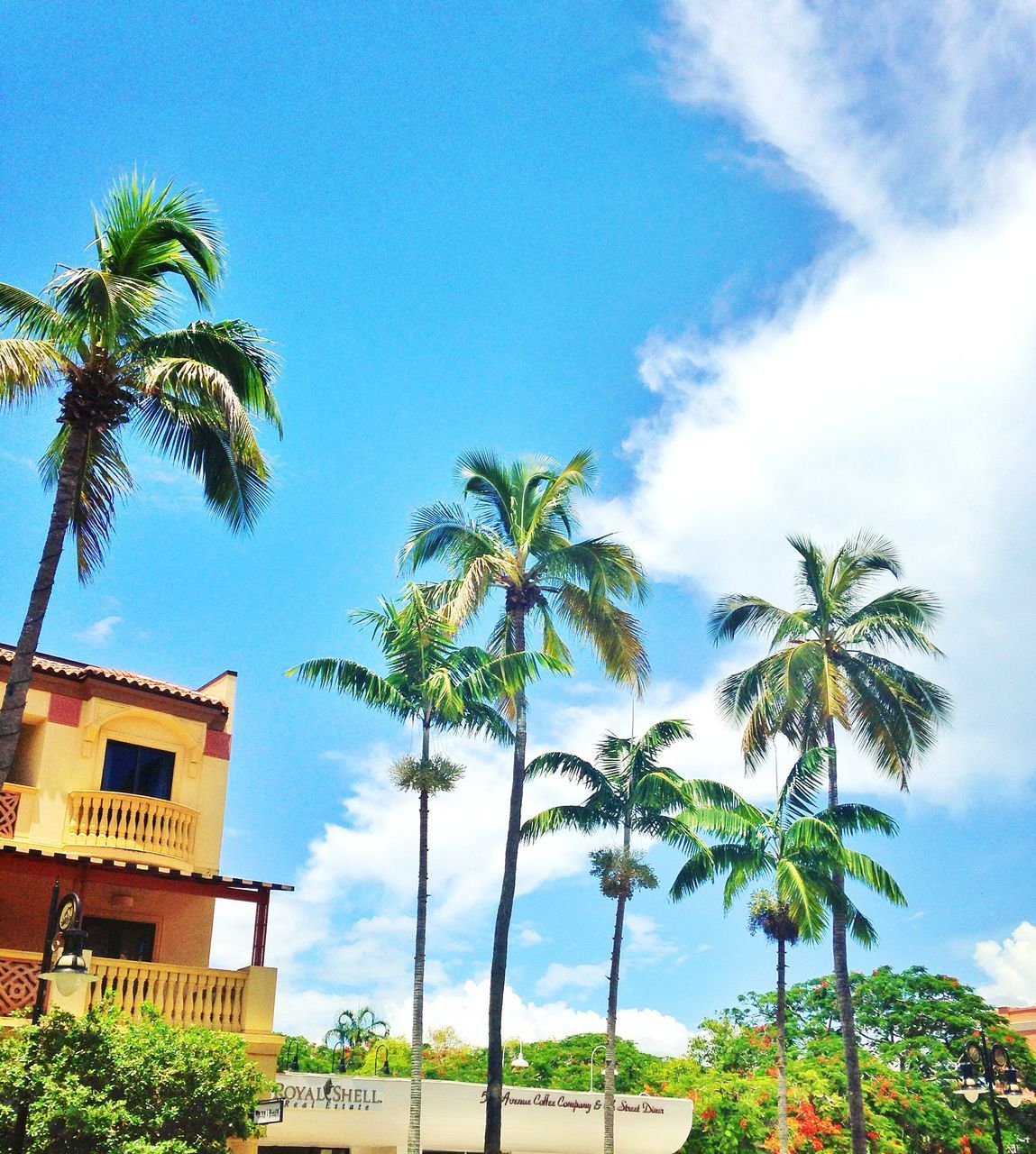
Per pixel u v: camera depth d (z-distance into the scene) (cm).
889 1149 4531
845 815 3391
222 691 2783
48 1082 1496
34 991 1930
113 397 1844
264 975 2117
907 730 3491
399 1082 3166
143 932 2447
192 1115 1670
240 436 1822
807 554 3600
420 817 2655
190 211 1984
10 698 1659
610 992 3123
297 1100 3000
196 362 1827
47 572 1731
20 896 2288
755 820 3334
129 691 2564
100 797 2411
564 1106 3531
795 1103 4484
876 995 6019
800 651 3412
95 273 1728
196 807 2598
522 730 2723
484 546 2806
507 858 2619
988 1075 2423
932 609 3516
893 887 3281
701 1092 4428
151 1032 1723
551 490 2784
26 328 1866
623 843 3192
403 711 2681
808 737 3612
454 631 2555
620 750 3306
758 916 3522
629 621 2800
